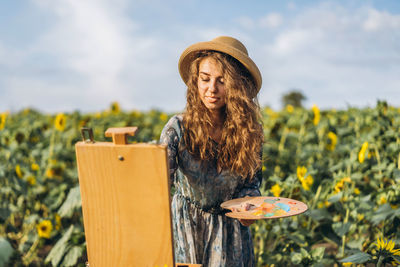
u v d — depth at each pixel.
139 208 1.13
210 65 1.48
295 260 2.08
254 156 1.59
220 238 1.60
